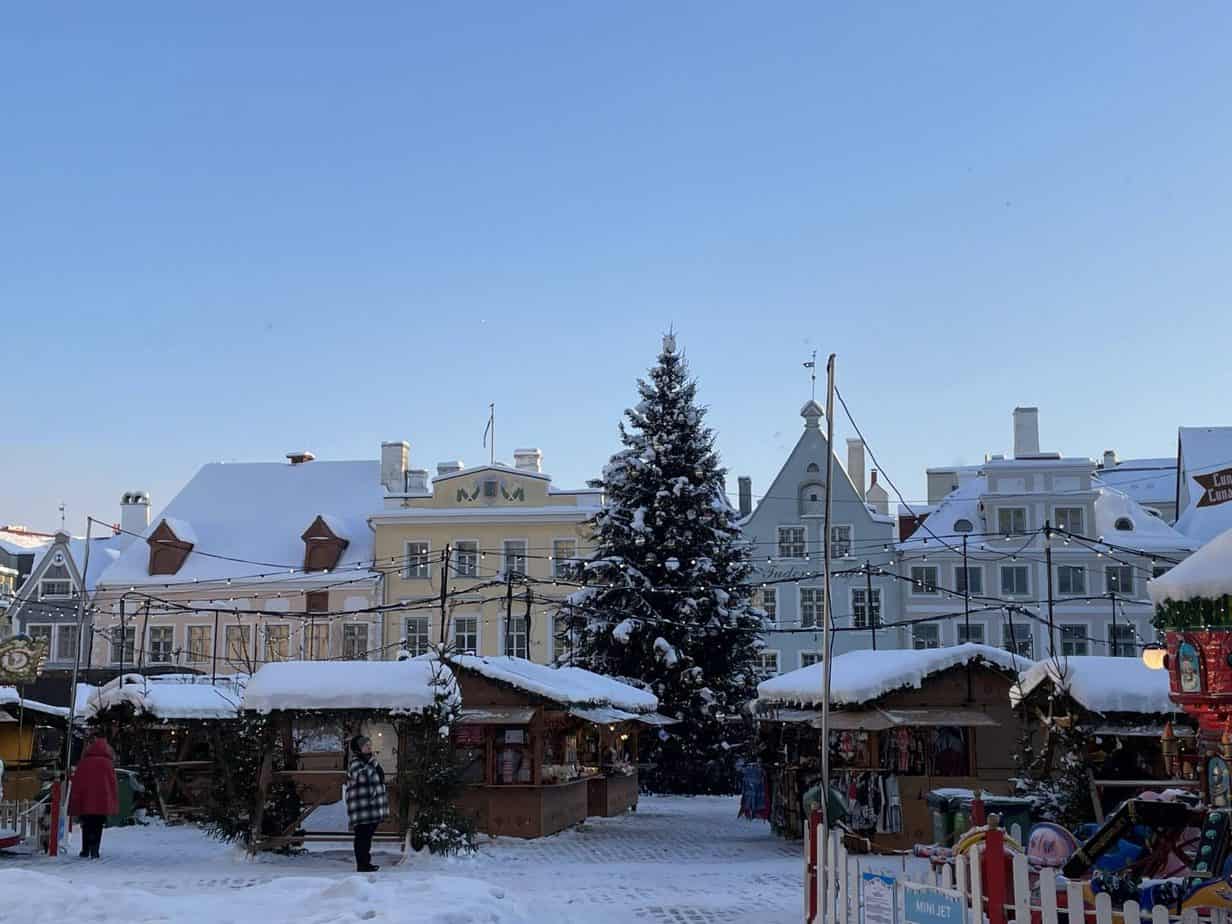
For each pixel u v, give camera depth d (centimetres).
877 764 2656
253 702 2302
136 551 6838
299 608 6512
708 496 4788
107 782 2303
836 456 6419
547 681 2958
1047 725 2298
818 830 1377
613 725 3547
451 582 6444
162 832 2927
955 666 2608
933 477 7088
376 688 2302
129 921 1431
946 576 6216
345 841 2328
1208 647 1201
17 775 2856
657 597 4688
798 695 2770
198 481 7306
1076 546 6081
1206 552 1232
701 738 4625
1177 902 1151
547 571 6412
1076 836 1538
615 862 2391
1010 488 6203
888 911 1219
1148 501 7250
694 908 1717
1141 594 6022
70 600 6581
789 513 6431
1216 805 1208
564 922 1591
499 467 6569
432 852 2289
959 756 2623
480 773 2789
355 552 6675
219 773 2414
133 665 5519
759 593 6388
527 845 2670
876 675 2594
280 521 6975
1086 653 6009
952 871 1173
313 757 2869
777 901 1789
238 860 2267
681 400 4928
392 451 7125
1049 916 1010
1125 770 2494
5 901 1512
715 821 3478
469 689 2817
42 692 4728
